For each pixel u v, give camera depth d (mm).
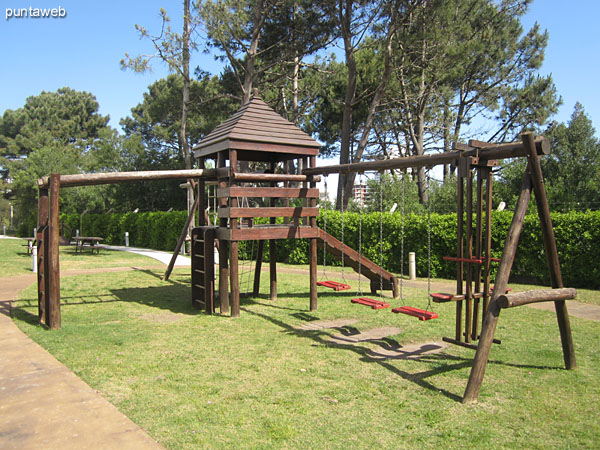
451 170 29297
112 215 32875
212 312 8719
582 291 10977
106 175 7664
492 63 28391
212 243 8703
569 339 5449
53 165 37875
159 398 4516
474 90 32062
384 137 37250
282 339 6879
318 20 22062
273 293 10375
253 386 4887
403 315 8656
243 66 24766
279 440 3672
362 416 4156
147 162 39469
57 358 5801
